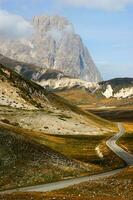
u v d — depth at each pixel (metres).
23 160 80.81
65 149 144.12
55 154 92.00
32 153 85.06
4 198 49.31
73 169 88.69
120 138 189.38
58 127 192.75
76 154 136.88
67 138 172.75
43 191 59.62
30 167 79.44
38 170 79.31
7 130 89.94
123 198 49.84
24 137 91.25
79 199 48.41
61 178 80.69
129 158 121.50
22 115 190.62
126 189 57.44
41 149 89.50
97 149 149.75
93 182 67.06
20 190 64.44
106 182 66.06
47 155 88.56
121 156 126.00
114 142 170.38
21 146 85.12
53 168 83.62
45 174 79.00
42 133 174.75
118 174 77.19
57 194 53.38
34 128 182.12
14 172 74.94
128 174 75.00
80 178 80.94
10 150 81.19
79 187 61.78
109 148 147.75
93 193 54.72
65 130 192.62
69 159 94.69
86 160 126.19
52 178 78.81
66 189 60.16
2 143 82.00
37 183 73.88
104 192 55.94
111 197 50.59
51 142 151.62
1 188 67.94
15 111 197.75
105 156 131.50
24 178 74.38
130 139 180.62
